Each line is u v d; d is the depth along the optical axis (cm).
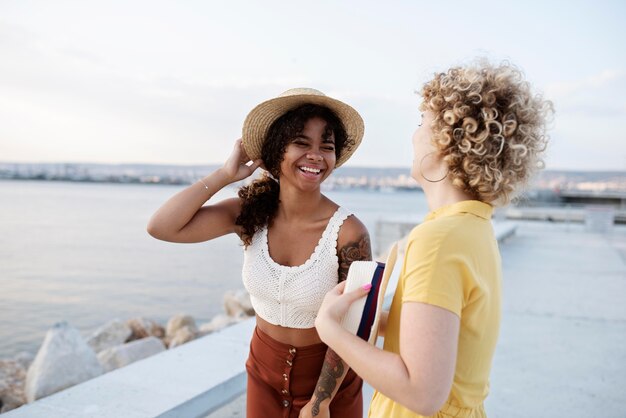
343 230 179
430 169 125
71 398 240
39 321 1320
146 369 278
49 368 505
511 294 676
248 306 1025
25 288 1791
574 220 2281
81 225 5128
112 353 643
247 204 190
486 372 119
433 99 121
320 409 162
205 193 186
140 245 3356
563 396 352
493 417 321
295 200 182
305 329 182
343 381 177
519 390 362
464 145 113
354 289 135
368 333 131
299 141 173
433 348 100
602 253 1101
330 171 180
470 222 113
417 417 120
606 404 340
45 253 2852
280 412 186
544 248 1187
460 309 105
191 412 241
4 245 3247
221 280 1981
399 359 105
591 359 426
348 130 191
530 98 117
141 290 1770
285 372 183
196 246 3309
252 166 193
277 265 181
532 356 433
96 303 1552
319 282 177
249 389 193
